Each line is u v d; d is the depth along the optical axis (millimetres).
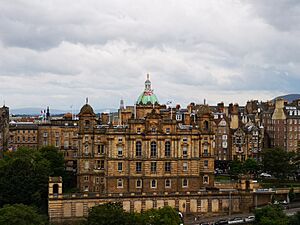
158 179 191250
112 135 190125
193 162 194125
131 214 151125
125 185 190750
